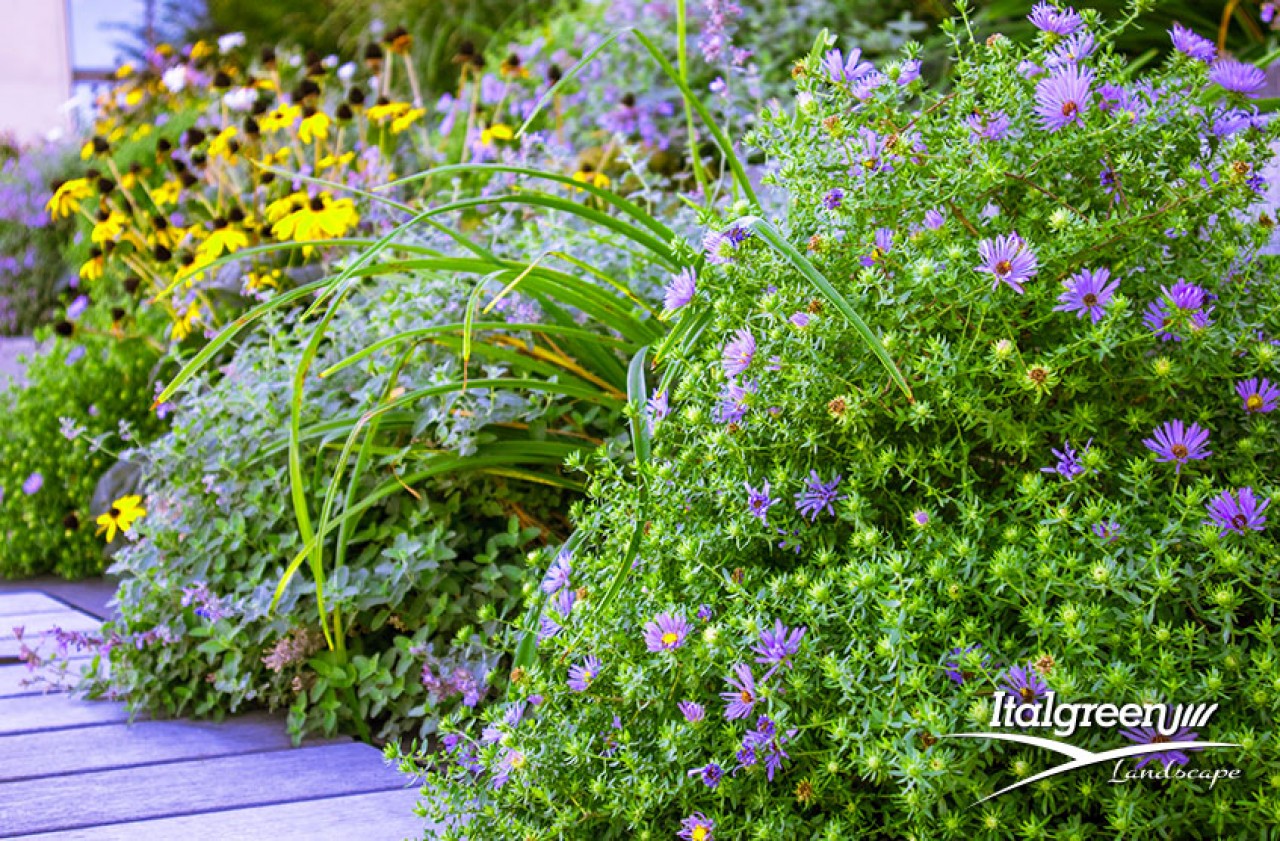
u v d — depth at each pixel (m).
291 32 9.11
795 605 1.34
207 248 3.31
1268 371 1.39
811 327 1.38
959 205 1.43
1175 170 1.44
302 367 1.81
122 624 2.38
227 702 2.31
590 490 1.65
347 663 2.14
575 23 4.97
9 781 1.95
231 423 2.40
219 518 2.35
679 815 1.40
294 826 1.74
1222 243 1.40
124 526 2.66
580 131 4.38
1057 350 1.29
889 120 1.47
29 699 2.44
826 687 1.30
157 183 4.96
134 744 2.13
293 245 2.17
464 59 3.96
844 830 1.27
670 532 1.53
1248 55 3.50
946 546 1.31
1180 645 1.22
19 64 9.93
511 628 2.08
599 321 2.25
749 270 1.52
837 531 1.44
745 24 4.32
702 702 1.39
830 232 1.51
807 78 1.52
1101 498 1.27
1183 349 1.30
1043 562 1.23
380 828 1.72
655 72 4.34
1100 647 1.24
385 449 2.21
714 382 1.56
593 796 1.43
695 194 2.83
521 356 2.22
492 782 1.52
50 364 3.99
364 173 3.75
